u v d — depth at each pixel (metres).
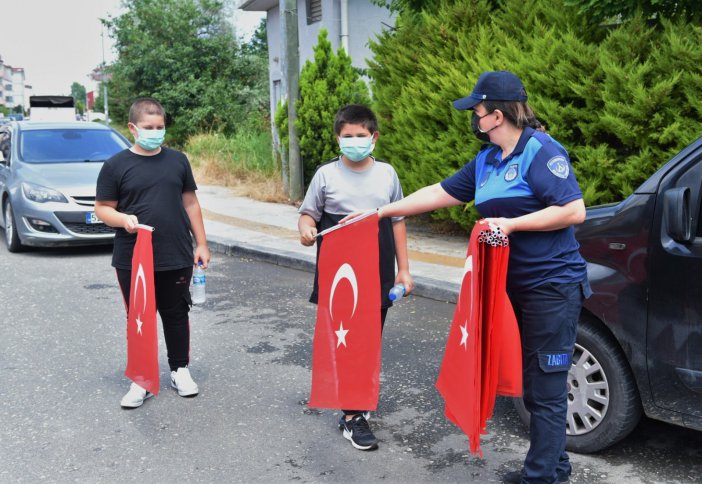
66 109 23.20
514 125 2.96
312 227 3.85
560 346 3.03
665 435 3.99
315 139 12.66
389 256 3.87
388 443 3.96
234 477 3.57
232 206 12.83
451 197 3.40
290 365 5.24
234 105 26.25
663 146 6.95
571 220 2.85
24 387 4.81
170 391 4.75
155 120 4.26
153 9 27.16
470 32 8.85
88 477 3.58
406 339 5.79
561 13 7.85
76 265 8.70
